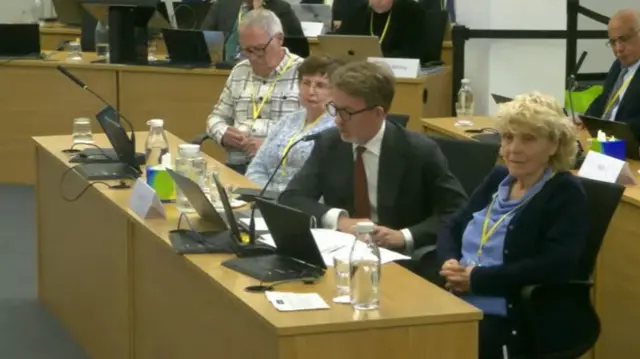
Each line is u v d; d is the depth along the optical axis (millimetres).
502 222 3420
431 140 3938
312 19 9062
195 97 7605
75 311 4855
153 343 3789
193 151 4074
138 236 3865
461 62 8602
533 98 3402
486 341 3314
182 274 3365
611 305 4324
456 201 3789
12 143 7902
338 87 3723
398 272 3021
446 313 2629
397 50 8203
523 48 8766
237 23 8102
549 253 3238
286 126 4758
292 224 3006
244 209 3848
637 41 5633
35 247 6410
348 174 3852
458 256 3609
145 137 5371
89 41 8781
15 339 4871
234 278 2955
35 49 7949
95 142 5176
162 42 8734
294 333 2508
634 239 4164
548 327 3277
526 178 3395
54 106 7777
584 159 4633
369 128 3746
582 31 9102
